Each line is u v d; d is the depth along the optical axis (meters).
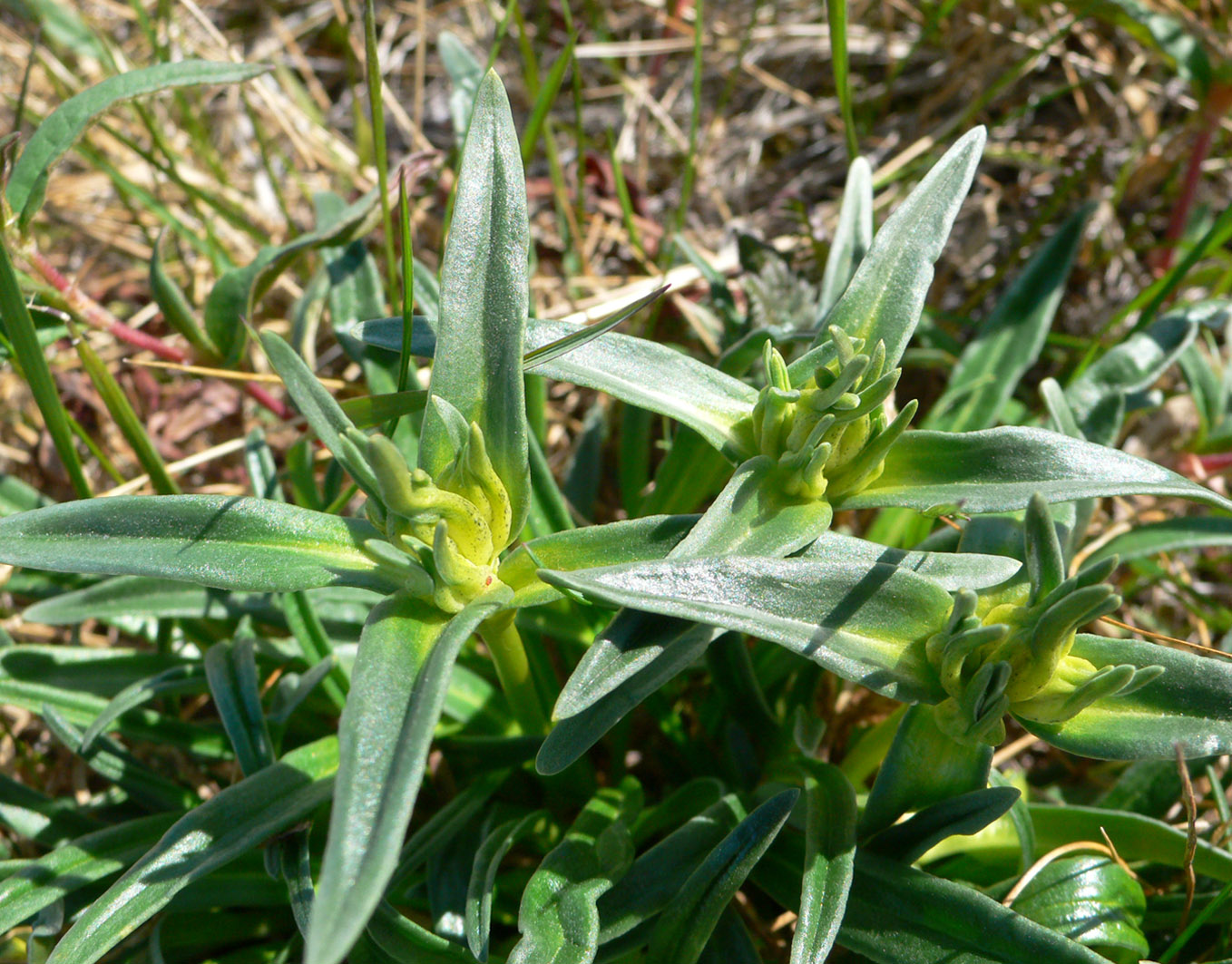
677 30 0.50
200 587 0.30
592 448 0.36
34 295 0.29
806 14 0.51
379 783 0.19
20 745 0.33
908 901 0.24
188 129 0.46
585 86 0.51
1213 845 0.27
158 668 0.31
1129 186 0.45
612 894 0.25
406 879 0.28
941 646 0.22
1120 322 0.38
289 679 0.29
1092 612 0.20
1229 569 0.37
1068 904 0.25
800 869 0.26
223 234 0.45
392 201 0.35
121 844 0.26
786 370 0.24
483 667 0.31
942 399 0.34
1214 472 0.36
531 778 0.30
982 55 0.47
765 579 0.22
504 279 0.23
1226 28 0.43
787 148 0.49
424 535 0.22
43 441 0.40
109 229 0.45
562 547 0.23
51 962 0.22
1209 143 0.41
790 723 0.30
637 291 0.37
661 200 0.48
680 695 0.33
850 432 0.24
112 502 0.22
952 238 0.45
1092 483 0.23
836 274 0.30
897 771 0.24
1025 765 0.34
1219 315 0.34
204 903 0.27
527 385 0.32
